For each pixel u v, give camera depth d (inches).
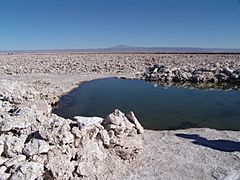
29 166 341.4
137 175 391.5
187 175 390.0
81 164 375.6
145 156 445.1
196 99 989.8
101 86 1243.2
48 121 425.1
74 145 397.4
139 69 1740.9
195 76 1375.5
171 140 512.1
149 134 546.0
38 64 2016.5
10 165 350.9
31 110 464.4
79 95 1042.1
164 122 717.3
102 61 2251.5
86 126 414.9
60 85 1194.0
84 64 1994.3
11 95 815.1
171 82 1365.7
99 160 396.5
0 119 438.9
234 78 1327.5
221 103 924.0
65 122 416.5
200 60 2191.2
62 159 366.3
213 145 489.1
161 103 928.9
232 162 423.5
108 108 865.5
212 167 410.0
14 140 382.6
